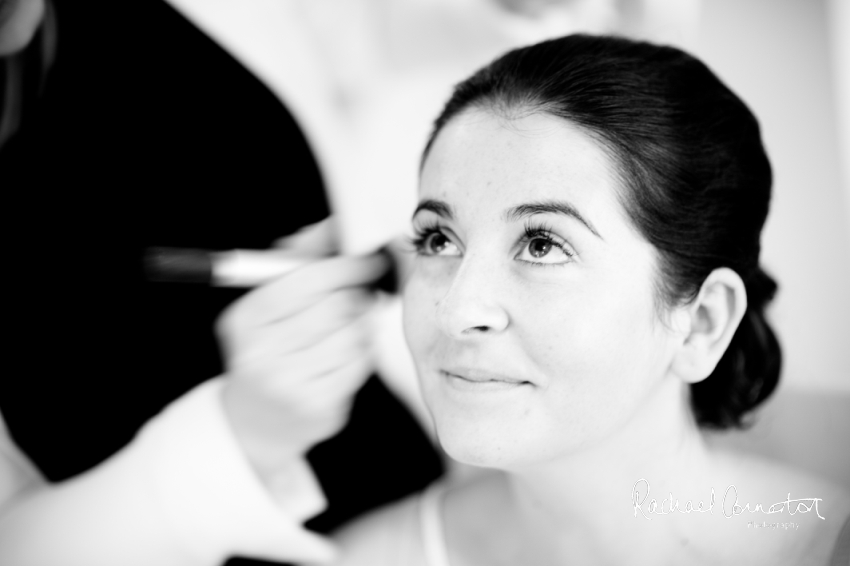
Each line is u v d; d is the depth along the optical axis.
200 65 0.78
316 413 0.70
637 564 0.64
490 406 0.54
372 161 0.94
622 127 0.56
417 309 0.59
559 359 0.53
